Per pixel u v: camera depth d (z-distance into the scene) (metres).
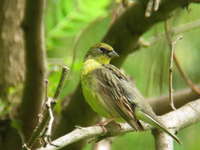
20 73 13.62
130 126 10.32
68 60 13.62
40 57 11.96
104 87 11.20
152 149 14.14
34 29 11.73
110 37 12.26
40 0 11.51
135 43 12.26
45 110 8.32
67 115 12.66
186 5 11.38
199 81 14.09
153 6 10.45
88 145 14.92
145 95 12.61
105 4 14.43
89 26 14.16
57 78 12.88
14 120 12.38
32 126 12.41
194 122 10.38
